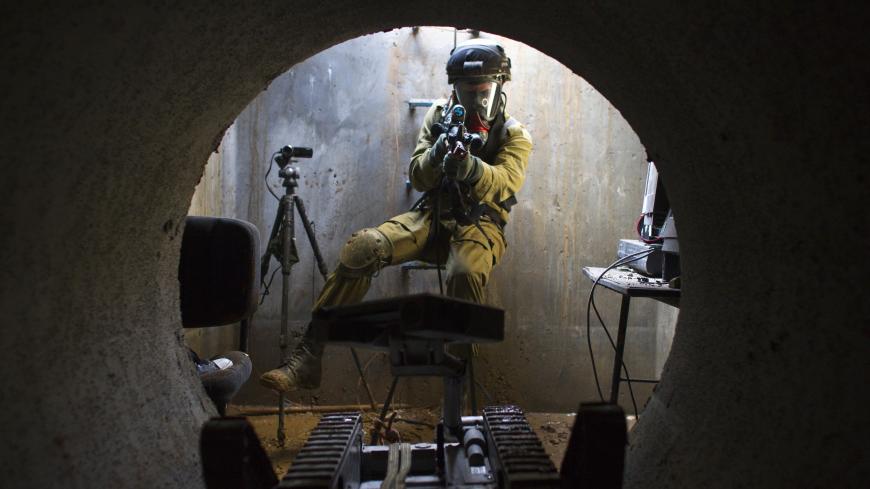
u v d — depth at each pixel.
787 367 1.30
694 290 1.83
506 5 1.87
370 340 1.46
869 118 1.03
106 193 1.39
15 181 1.07
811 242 1.23
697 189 1.69
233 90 1.87
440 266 3.27
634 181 3.69
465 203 3.02
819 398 1.19
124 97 1.31
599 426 1.24
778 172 1.29
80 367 1.34
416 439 3.22
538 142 3.68
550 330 3.74
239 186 3.65
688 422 1.64
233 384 2.22
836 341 1.16
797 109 1.18
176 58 1.41
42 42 1.01
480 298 2.94
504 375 3.75
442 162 2.86
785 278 1.32
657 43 1.50
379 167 3.68
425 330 1.20
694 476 1.50
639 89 1.81
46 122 1.11
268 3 1.54
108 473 1.32
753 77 1.25
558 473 1.42
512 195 3.20
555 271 3.72
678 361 1.85
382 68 3.66
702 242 1.73
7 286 1.09
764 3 1.10
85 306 1.38
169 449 1.60
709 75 1.39
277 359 3.69
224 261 2.35
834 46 1.04
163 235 1.82
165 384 1.75
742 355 1.47
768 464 1.28
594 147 3.68
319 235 3.67
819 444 1.17
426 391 3.71
